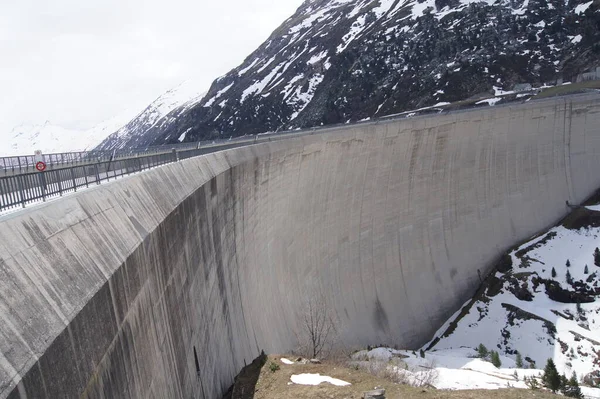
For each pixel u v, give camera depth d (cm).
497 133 7475
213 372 2459
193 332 2209
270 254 4041
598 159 8319
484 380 3859
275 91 19875
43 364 880
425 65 15475
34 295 961
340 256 5375
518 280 6625
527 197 7712
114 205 1628
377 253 5947
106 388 1162
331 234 5312
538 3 15912
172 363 1838
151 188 2055
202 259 2550
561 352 5578
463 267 6906
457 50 15325
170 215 2089
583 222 7512
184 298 2139
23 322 887
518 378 4084
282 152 4509
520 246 7344
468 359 4819
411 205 6500
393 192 6284
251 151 3959
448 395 2745
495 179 7475
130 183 1872
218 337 2634
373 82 16075
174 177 2416
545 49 14275
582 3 15188
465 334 6172
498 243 7325
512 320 6131
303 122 16325
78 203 1390
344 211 5562
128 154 3303
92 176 1900
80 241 1274
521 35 15062
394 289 6009
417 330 6072
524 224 7606
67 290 1078
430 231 6669
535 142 7856
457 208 7012
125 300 1405
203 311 2430
